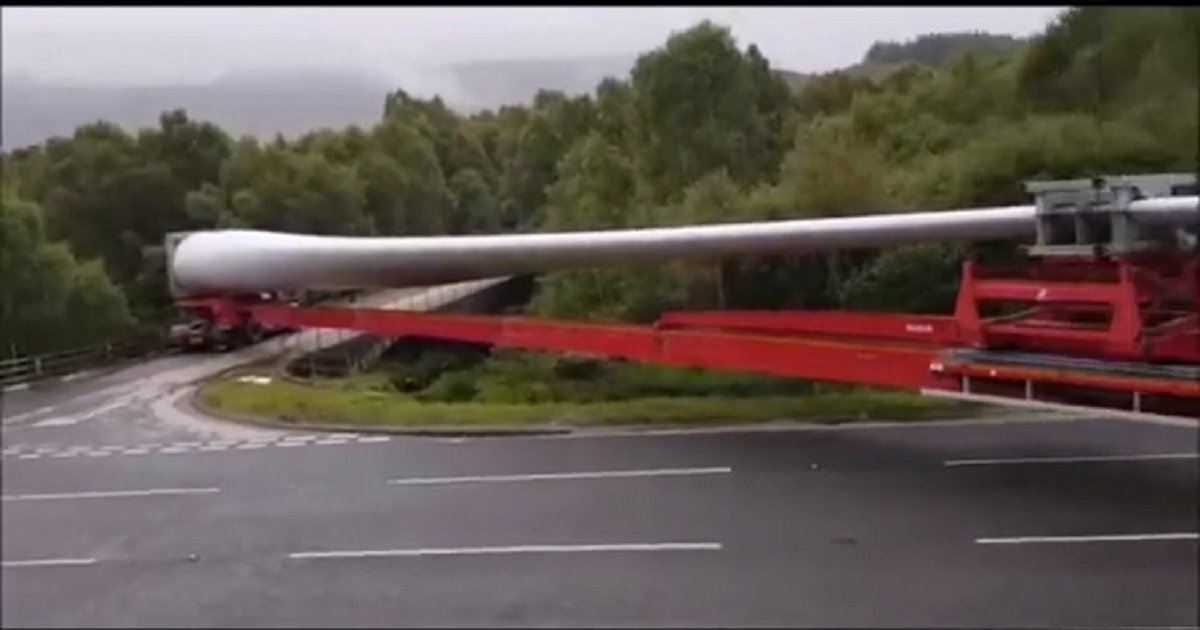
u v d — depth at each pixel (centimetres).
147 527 1189
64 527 1195
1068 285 1102
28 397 1334
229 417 1584
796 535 1128
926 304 1773
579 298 2136
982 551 1065
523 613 963
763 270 2011
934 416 1606
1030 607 919
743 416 1634
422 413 1655
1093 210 1055
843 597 961
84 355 1184
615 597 990
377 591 1023
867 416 1616
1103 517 1152
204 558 1105
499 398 1880
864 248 1644
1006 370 1121
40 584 1055
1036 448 1430
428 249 1773
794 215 1975
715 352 1398
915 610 923
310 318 1847
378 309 1923
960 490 1261
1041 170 1798
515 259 1731
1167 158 1781
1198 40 1922
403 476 1385
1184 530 1104
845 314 1407
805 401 1678
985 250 1634
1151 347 1046
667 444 1513
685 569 1051
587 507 1248
